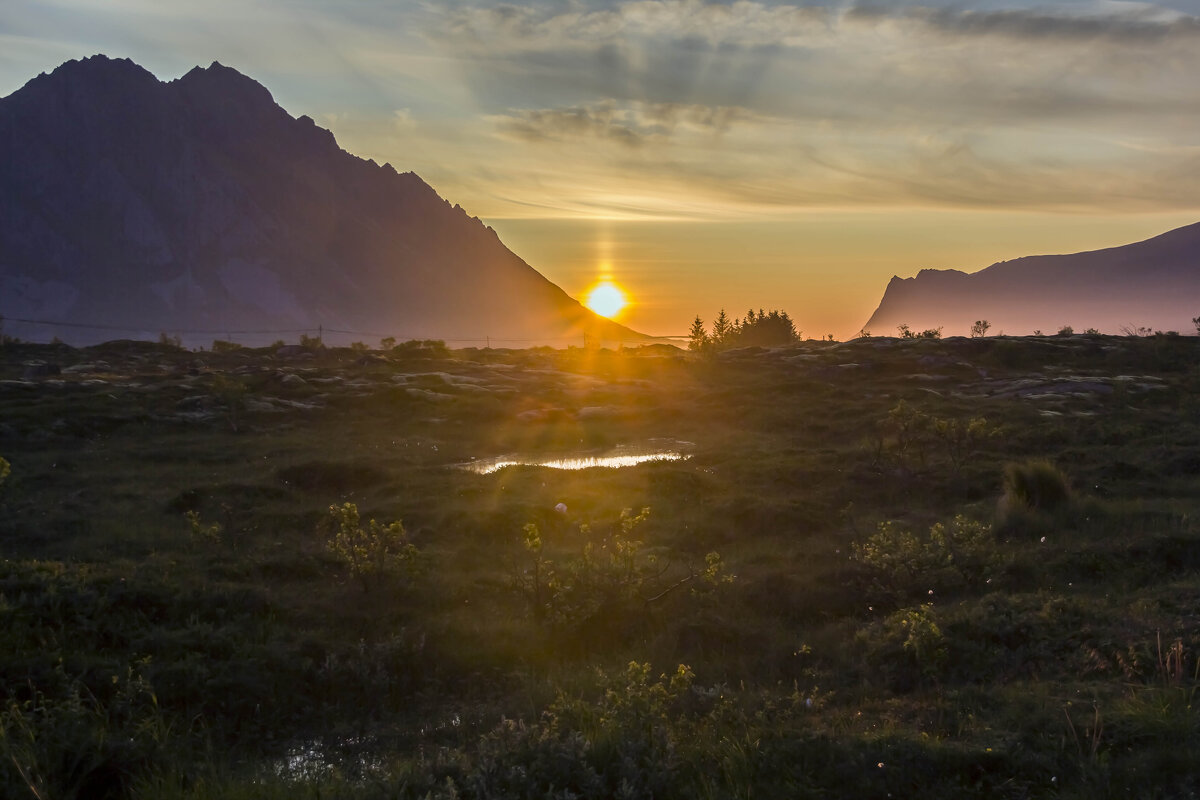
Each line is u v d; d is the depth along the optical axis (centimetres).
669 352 6103
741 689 872
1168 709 670
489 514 1634
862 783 594
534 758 615
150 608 1069
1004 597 1088
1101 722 664
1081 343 4469
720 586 1217
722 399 3688
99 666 895
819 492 1894
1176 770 582
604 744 638
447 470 2298
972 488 1872
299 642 1002
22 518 1666
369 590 1195
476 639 1041
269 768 748
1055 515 1541
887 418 2902
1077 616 986
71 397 3275
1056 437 2430
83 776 644
